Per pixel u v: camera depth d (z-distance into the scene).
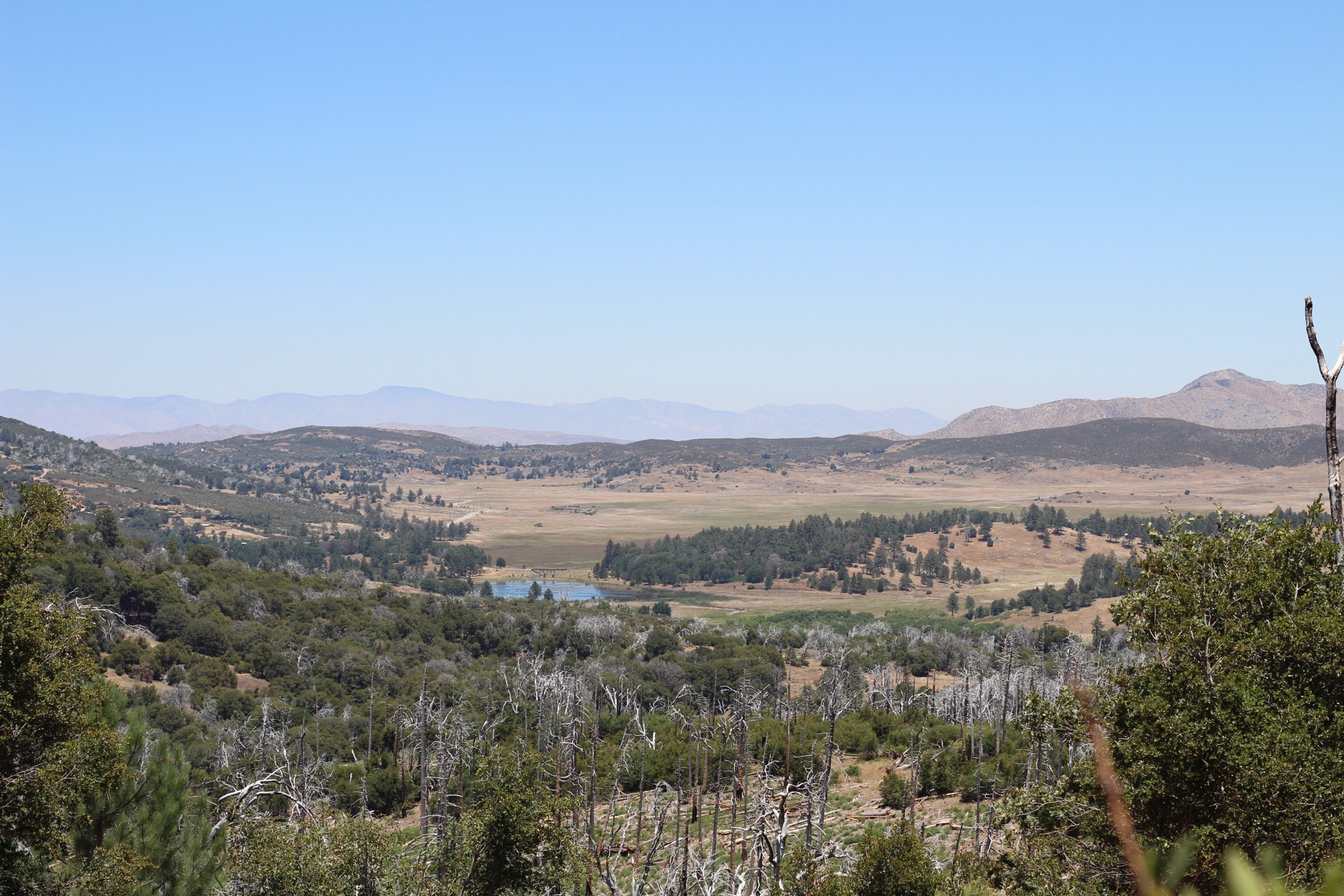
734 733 54.78
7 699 23.59
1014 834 26.00
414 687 104.62
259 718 87.75
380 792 71.12
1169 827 20.75
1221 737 19.11
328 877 32.38
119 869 24.81
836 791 76.19
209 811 32.19
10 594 25.12
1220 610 22.45
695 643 149.38
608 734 83.25
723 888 35.38
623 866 41.66
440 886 33.50
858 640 166.00
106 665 95.31
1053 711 22.44
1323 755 19.08
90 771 25.06
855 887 37.59
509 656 137.12
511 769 34.97
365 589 171.50
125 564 116.62
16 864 24.30
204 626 109.88
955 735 90.56
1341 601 22.09
